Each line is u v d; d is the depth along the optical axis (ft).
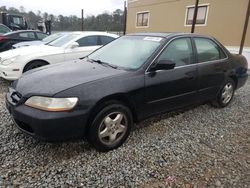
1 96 16.70
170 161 9.70
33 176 8.41
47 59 19.75
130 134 11.81
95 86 9.41
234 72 15.87
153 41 12.33
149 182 8.43
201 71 13.41
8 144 10.30
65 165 9.10
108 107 9.76
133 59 11.65
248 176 8.98
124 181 8.41
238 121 14.08
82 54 21.58
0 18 59.72
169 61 10.91
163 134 11.98
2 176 8.32
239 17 39.93
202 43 14.03
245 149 10.93
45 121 8.42
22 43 27.63
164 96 11.73
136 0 65.41
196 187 8.29
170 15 54.60
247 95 19.69
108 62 12.21
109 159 9.64
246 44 39.19
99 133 9.70
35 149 10.03
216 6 43.65
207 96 14.47
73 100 8.80
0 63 18.93
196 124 13.37
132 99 10.41
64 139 9.00
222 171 9.22
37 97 8.85
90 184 8.18
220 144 11.28
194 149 10.70
